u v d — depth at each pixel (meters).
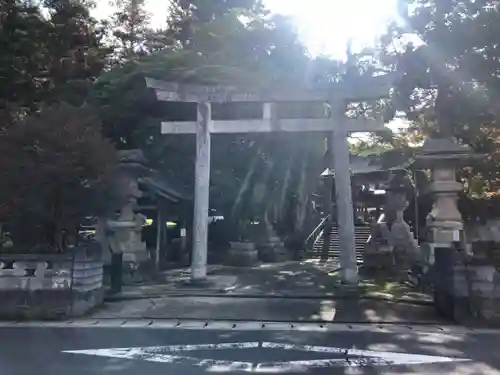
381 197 31.70
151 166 21.45
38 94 18.69
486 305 10.02
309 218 30.97
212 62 21.34
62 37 20.91
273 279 16.73
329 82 14.85
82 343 8.30
